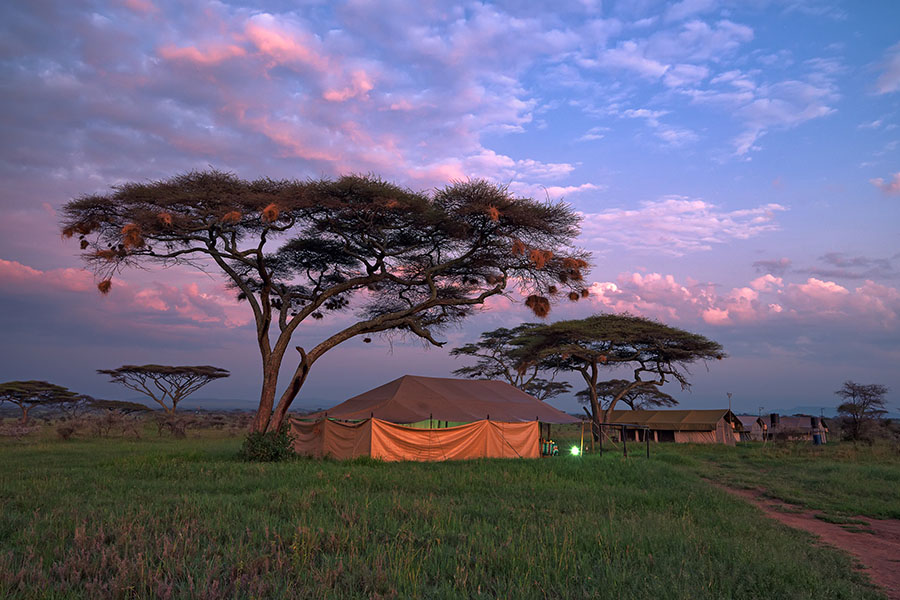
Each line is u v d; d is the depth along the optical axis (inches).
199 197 914.1
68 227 951.0
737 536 402.3
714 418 2144.4
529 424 1138.0
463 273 1138.0
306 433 1110.4
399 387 1136.2
